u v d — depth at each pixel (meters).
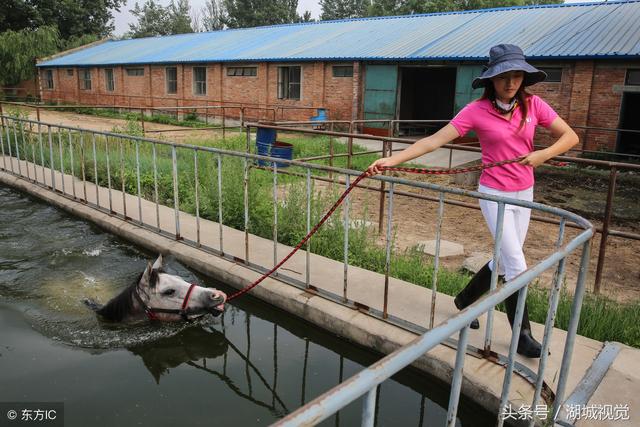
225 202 7.05
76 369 3.73
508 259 3.48
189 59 26.70
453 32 19.66
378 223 7.77
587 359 3.63
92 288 5.06
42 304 4.67
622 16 16.48
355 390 1.31
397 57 18.55
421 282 5.16
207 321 4.61
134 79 30.75
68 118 26.38
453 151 16.27
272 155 11.68
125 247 6.39
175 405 3.37
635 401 3.17
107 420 3.17
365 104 20.44
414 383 3.77
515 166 3.40
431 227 7.75
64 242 6.46
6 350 3.90
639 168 4.79
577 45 15.14
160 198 8.57
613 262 6.45
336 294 4.65
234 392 3.56
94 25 48.50
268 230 6.50
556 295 2.62
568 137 3.31
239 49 26.28
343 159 13.06
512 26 18.34
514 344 2.42
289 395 3.54
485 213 3.57
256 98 24.41
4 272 5.36
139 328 4.34
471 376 3.43
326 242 5.95
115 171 9.52
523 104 3.31
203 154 10.29
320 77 21.66
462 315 1.72
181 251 5.86
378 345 4.03
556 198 10.80
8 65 37.62
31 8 42.97
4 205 8.36
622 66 14.34
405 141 6.83
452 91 24.33
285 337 4.45
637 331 4.14
